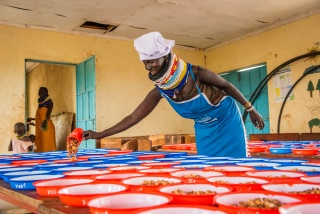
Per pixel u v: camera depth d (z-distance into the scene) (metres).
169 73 2.04
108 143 5.77
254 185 1.05
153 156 2.51
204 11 6.35
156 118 8.28
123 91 7.77
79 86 7.12
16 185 1.33
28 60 6.70
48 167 1.86
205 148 2.69
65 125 8.60
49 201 1.07
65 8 5.96
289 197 0.86
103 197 0.91
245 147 2.70
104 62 7.57
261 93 7.59
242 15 6.62
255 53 7.71
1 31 6.43
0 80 6.35
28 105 11.98
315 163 1.70
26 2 5.64
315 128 6.38
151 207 0.79
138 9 6.13
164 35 7.84
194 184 1.10
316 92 6.36
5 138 6.30
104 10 6.12
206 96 2.38
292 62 6.80
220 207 0.80
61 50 7.04
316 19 6.43
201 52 9.14
